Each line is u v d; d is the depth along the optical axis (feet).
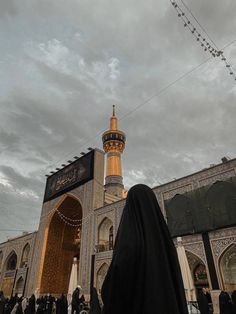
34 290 65.16
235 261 34.04
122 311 3.97
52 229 73.67
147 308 3.81
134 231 4.58
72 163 73.15
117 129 107.24
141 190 5.30
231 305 25.08
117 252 4.31
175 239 40.47
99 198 62.23
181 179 44.55
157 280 4.06
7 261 85.81
